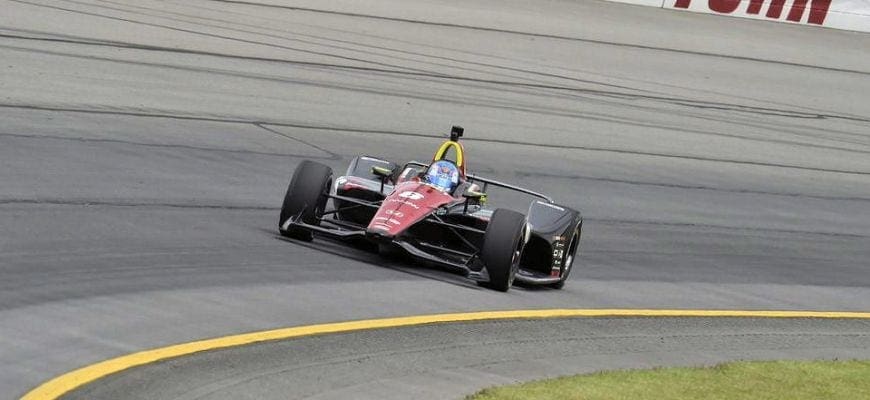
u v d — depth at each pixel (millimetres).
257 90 76562
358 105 78250
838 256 64938
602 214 63406
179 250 39219
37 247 36094
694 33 127812
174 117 64812
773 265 59625
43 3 93250
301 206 43188
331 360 30562
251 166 57281
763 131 96750
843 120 106688
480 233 43656
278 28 100438
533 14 124375
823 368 39375
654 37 123375
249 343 30562
